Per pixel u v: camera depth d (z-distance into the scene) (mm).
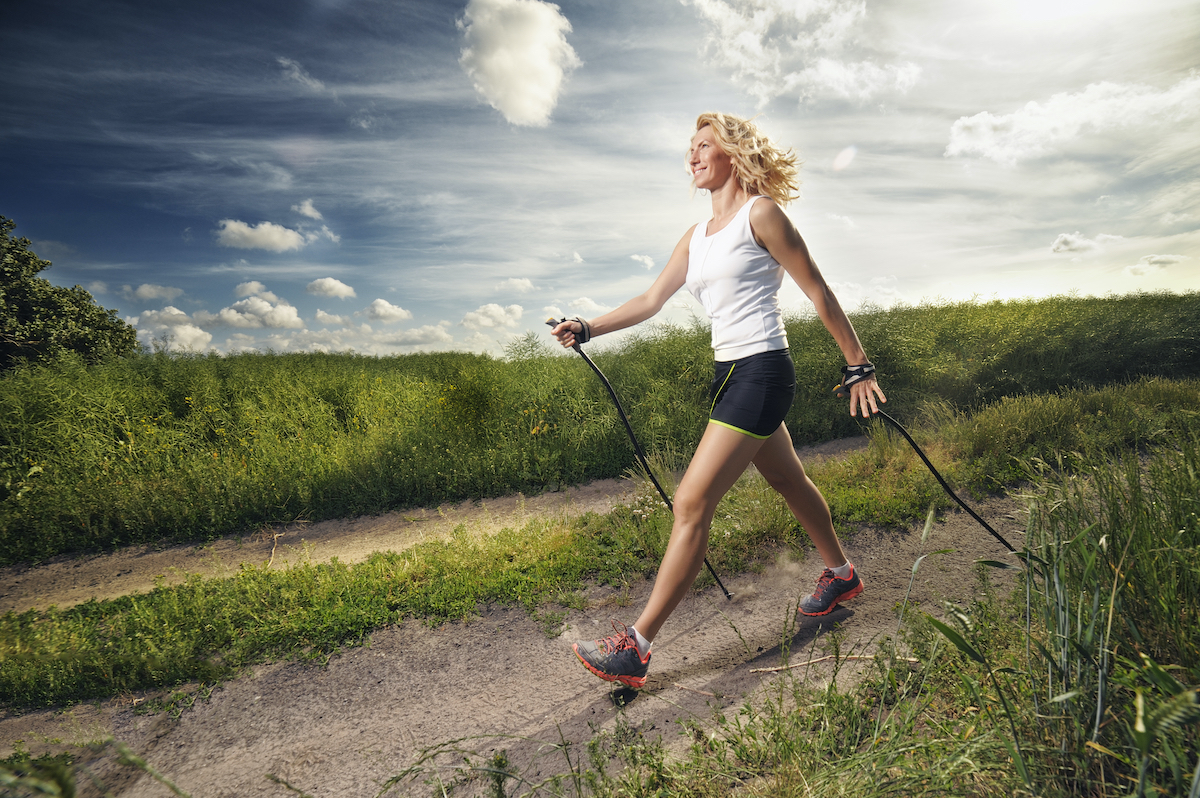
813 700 1808
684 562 2062
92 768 2029
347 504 5266
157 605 3262
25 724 2344
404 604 3070
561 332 2510
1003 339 8727
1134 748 1213
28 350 12250
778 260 2080
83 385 7695
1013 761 1246
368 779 1864
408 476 5562
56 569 4367
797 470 2410
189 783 1929
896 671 1916
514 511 4895
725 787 1572
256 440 6805
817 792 1373
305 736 2141
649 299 2551
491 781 1544
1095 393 5668
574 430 6277
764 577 3051
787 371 2127
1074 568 1724
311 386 9008
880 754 1375
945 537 3309
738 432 2072
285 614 3031
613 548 3553
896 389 7480
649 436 6094
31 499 5230
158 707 2400
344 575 3393
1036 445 4289
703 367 7422
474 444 6250
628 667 2070
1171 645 1498
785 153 2191
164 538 4848
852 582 2527
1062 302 12719
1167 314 9242
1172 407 4527
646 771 1647
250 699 2408
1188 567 1596
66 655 2676
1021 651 1724
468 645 2691
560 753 1871
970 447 4453
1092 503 2092
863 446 5938
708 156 2234
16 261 13422
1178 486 1987
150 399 7945
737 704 2025
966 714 1599
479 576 3273
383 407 8039
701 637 2547
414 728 2121
